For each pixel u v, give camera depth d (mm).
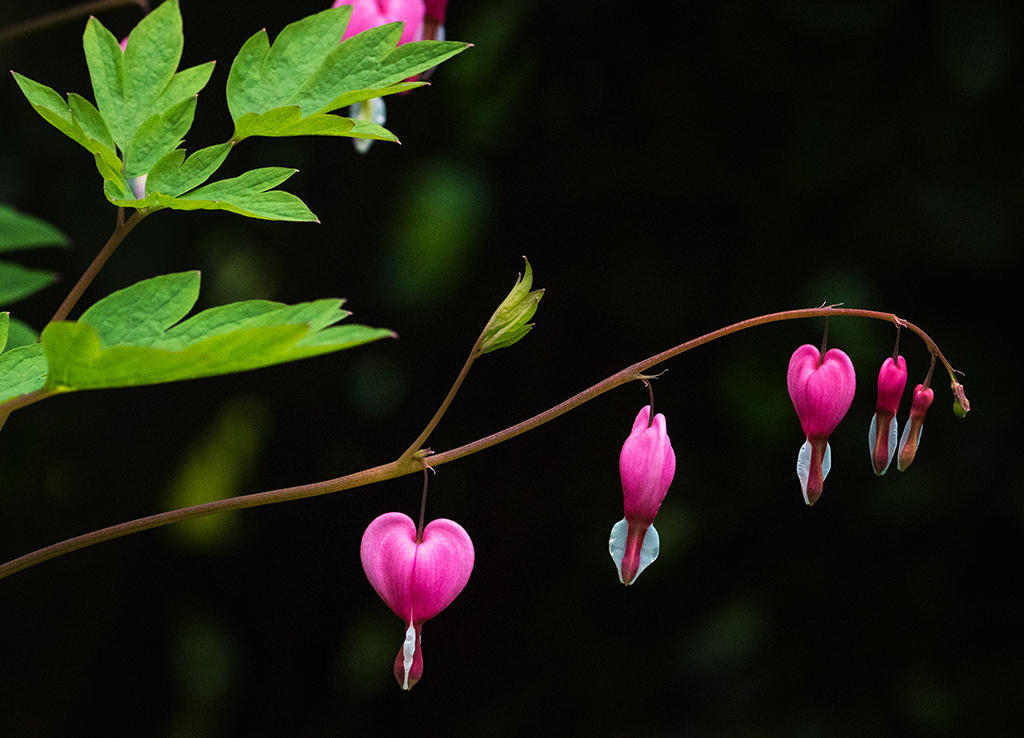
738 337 2377
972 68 1956
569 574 2627
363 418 2533
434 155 2395
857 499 2383
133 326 1339
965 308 2285
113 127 1360
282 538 2578
